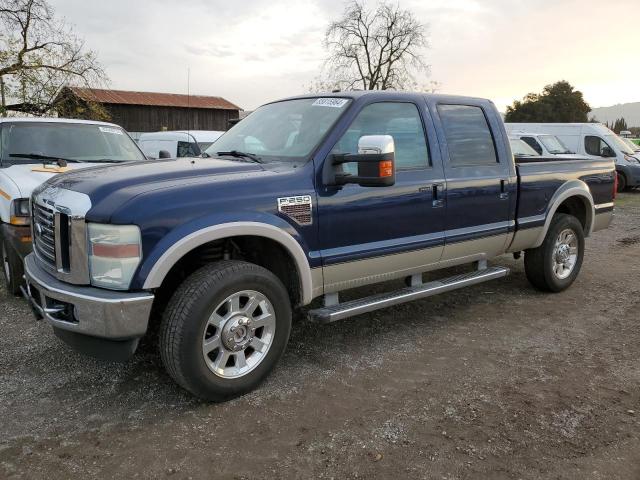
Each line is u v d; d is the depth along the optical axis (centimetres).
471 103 492
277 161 387
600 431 307
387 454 283
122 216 299
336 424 312
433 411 328
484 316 509
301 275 364
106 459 277
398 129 429
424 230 439
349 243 391
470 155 480
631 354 419
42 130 675
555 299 566
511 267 707
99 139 704
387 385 363
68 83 2152
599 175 618
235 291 329
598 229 636
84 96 2206
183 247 308
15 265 511
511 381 370
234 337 334
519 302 554
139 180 329
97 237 304
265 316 349
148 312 306
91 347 323
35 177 532
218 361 332
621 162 1775
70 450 285
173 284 363
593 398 346
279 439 297
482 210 483
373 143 344
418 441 295
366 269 406
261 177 350
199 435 300
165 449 286
